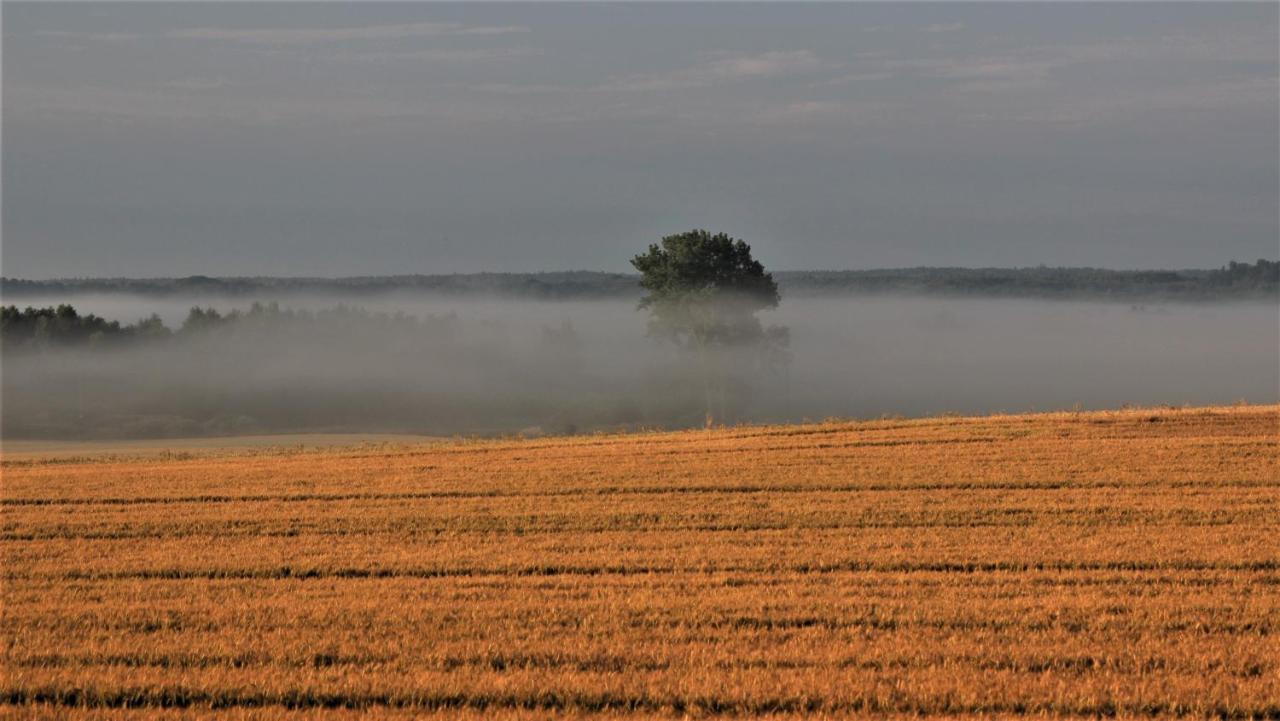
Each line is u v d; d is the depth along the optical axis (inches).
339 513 2637.8
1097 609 1691.7
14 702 1400.1
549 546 2244.1
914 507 2532.0
